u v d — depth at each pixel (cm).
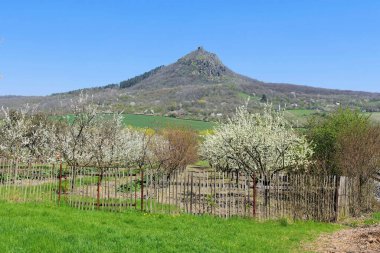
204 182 1880
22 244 983
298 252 1274
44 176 2011
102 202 1836
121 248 1041
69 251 965
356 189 2188
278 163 2605
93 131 3216
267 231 1569
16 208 1574
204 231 1441
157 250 1066
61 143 3144
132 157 3709
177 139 4334
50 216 1468
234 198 1812
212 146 3216
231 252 1159
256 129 2589
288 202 1864
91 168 2159
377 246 1323
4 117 3988
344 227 1814
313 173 2516
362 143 2312
